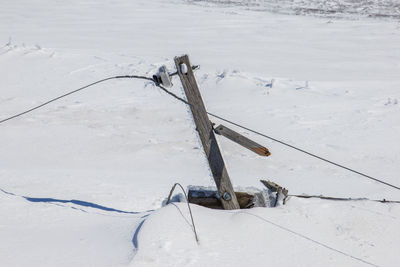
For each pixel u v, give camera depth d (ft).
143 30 106.83
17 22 110.11
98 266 7.51
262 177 24.71
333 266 8.16
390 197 21.26
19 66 60.29
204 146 10.80
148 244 8.13
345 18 154.20
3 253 8.29
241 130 37.76
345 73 65.57
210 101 47.70
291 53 82.99
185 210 9.75
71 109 42.32
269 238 8.94
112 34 98.53
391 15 169.48
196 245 8.28
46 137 32.19
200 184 21.43
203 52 79.87
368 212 10.63
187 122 39.52
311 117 42.65
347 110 45.50
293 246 8.71
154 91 50.83
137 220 10.53
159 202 15.70
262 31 112.78
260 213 10.03
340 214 10.42
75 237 9.28
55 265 7.68
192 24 121.08
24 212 11.26
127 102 46.26
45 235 9.48
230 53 79.77
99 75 57.93
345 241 9.18
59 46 77.87
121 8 152.05
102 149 29.84
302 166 28.17
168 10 153.38
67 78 56.18
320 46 93.15
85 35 94.94
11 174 19.84
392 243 9.28
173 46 85.61
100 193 16.43
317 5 194.80
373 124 41.09
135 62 65.31
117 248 8.41
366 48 91.71
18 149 28.81
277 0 207.00
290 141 35.06
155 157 28.53
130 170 24.43
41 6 145.89
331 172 27.02
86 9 144.66
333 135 37.35
